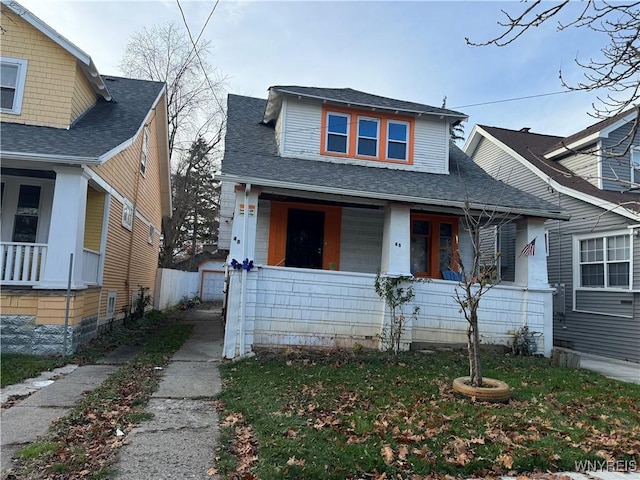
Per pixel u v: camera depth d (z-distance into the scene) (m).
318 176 9.20
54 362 7.16
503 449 3.99
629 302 10.70
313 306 8.78
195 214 32.00
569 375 7.84
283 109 10.73
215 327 12.94
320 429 4.31
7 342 7.66
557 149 13.29
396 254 9.19
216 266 25.84
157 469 3.43
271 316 8.59
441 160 11.44
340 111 11.04
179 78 22.94
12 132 8.56
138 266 14.30
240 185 8.59
